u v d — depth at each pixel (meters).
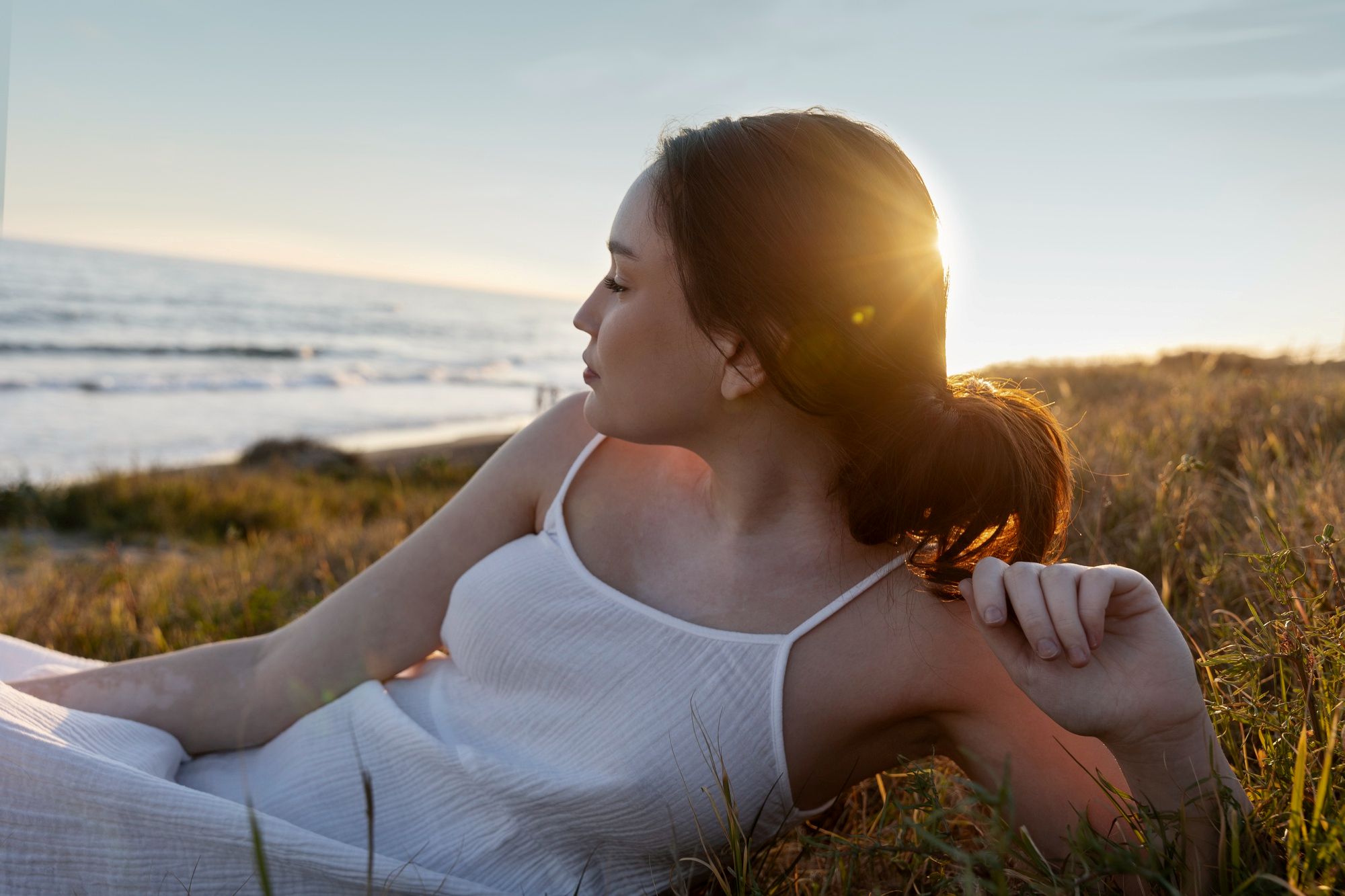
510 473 1.60
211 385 34.00
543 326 110.94
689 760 1.28
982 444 1.19
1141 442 3.68
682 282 1.22
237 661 1.66
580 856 1.38
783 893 1.41
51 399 27.17
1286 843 1.04
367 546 4.96
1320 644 1.28
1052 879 1.09
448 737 1.45
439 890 1.26
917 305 1.21
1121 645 1.05
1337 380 5.23
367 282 144.38
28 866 1.25
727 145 1.20
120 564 5.00
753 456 1.30
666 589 1.38
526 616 1.39
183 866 1.26
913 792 1.33
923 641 1.28
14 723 1.27
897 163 1.23
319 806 1.46
